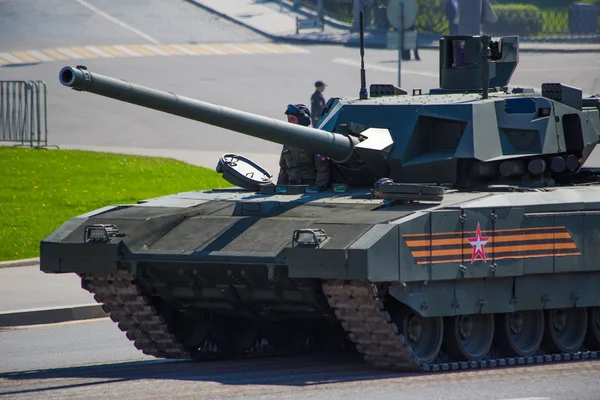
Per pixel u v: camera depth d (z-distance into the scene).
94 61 168.38
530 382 44.28
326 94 145.12
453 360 49.50
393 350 46.69
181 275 49.09
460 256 47.38
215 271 48.19
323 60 170.75
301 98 144.00
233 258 46.81
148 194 96.88
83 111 143.25
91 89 43.00
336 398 40.59
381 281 44.50
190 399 40.72
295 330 55.44
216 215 51.25
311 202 50.81
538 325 52.12
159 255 48.75
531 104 55.75
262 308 50.19
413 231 45.75
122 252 49.53
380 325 45.81
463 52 60.75
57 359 53.44
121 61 168.62
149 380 45.59
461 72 60.62
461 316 49.38
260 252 46.53
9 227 84.94
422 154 55.16
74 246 50.00
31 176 102.12
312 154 56.50
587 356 52.91
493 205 48.81
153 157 114.44
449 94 58.94
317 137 50.97
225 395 41.50
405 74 156.00
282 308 49.72
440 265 46.69
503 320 50.78
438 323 48.59
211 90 148.62
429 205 48.09
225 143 126.75
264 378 45.91
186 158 115.75
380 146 53.84
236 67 165.38
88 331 61.62
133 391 42.81
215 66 166.25
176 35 191.88
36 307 64.56
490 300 49.31
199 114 46.19
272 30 196.25
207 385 43.94
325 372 47.72
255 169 57.22
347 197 51.78
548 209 50.69
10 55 172.38
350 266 44.09
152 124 137.38
